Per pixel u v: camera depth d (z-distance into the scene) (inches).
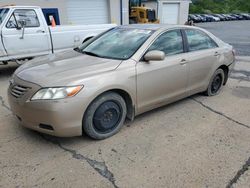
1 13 260.8
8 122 151.0
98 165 111.9
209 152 122.8
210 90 199.0
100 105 125.7
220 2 2516.0
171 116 162.2
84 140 131.5
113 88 126.5
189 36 171.8
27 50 269.1
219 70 199.8
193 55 169.3
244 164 114.0
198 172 108.0
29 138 132.9
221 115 165.9
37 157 117.0
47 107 111.5
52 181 101.8
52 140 131.2
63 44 299.4
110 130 134.6
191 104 183.5
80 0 517.7
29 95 115.7
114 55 143.9
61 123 113.6
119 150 123.3
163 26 161.5
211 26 1127.0
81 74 120.3
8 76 268.1
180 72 160.2
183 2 962.7
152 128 145.6
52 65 133.8
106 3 568.1
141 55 140.3
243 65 319.3
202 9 2135.8
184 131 143.1
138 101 141.3
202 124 152.3
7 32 250.5
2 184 99.8
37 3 449.7
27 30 264.8
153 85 145.6
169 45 156.9
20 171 107.3
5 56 254.7
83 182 101.5
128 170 108.8
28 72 127.5
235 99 196.5
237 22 1482.5
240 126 150.9
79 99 114.8
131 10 801.6
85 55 149.6
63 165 111.6
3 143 127.9
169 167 111.0
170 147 126.5
